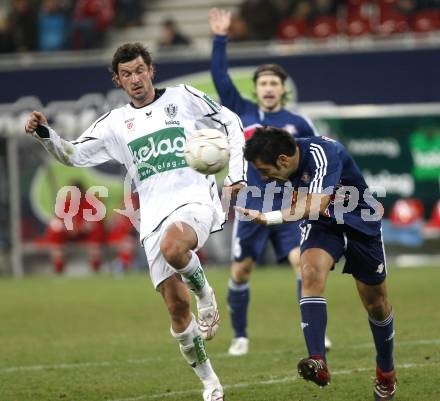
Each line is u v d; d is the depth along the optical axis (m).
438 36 68.81
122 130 24.67
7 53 77.25
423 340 34.03
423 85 65.56
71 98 69.50
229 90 34.59
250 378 28.05
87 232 69.38
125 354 33.66
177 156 24.34
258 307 46.84
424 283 54.38
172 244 22.89
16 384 28.16
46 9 80.50
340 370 28.72
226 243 68.00
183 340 23.52
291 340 35.97
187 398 25.36
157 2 87.75
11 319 44.94
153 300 51.72
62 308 49.03
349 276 60.94
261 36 75.31
